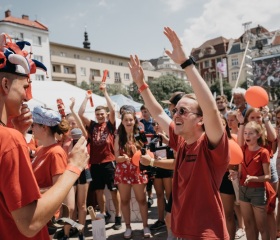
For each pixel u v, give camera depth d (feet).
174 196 7.01
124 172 13.67
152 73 238.68
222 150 6.09
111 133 15.75
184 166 6.77
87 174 13.85
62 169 8.32
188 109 6.61
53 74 175.52
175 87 136.26
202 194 6.37
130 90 151.84
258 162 10.64
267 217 10.93
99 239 11.22
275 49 81.25
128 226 13.87
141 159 9.64
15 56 4.16
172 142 7.84
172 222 6.92
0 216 3.88
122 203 13.92
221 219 6.31
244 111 15.75
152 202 19.34
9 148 3.68
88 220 16.58
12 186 3.61
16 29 146.00
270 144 13.05
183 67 6.03
